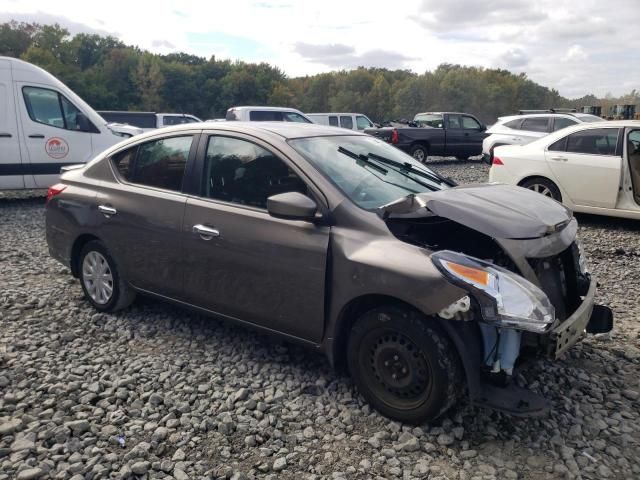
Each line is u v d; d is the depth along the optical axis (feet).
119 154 15.15
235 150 12.67
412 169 13.62
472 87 510.58
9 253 22.62
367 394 10.75
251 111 55.31
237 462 9.40
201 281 12.82
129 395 11.37
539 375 12.32
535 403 9.48
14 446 9.59
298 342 11.62
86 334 14.46
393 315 10.00
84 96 337.11
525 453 9.65
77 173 16.10
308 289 11.02
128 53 380.58
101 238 14.87
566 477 9.02
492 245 10.96
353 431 10.28
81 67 437.99
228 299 12.41
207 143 13.17
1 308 16.15
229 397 11.25
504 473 9.11
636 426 10.44
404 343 10.04
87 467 9.11
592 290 11.58
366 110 520.83
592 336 14.47
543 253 10.02
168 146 13.98
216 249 12.34
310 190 11.28
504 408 9.32
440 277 9.40
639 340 14.23
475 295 9.11
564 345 9.75
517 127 51.88
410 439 9.86
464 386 9.99
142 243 13.88
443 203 10.13
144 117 84.43
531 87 565.94
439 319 9.63
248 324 12.37
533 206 11.12
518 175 29.17
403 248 10.09
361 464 9.29
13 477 8.87
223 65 464.24
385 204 11.38
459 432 10.09
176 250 13.15
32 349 13.47
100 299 15.66
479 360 9.66
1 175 32.35
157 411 10.87
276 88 432.25
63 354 13.23
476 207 10.31
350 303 10.57
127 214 14.12
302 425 10.44
